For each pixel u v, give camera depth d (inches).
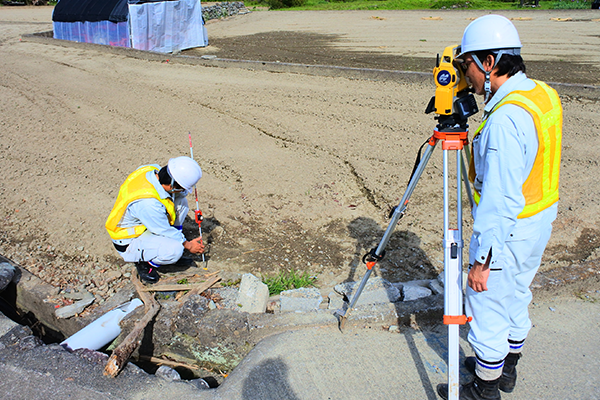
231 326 130.8
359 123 308.3
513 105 81.7
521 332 100.9
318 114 327.9
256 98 367.6
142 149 283.0
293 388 110.3
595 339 120.8
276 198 218.7
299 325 130.1
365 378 112.5
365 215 201.8
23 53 570.6
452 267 92.1
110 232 155.3
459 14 858.8
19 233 195.9
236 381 112.9
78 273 169.3
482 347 94.7
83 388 111.9
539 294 138.2
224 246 182.2
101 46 567.2
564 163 239.0
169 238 154.3
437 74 90.7
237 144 284.8
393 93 363.9
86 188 234.8
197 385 114.3
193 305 137.9
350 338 126.2
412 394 107.6
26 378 114.8
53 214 210.5
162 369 119.0
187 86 406.9
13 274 159.6
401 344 123.7
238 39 698.8
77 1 655.8
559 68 439.8
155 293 149.9
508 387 106.0
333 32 721.6
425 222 192.5
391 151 264.7
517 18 784.9
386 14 901.8
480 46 84.7
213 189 228.5
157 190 149.7
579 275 143.4
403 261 167.3
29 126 324.8
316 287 155.1
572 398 104.1
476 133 89.2
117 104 366.9
